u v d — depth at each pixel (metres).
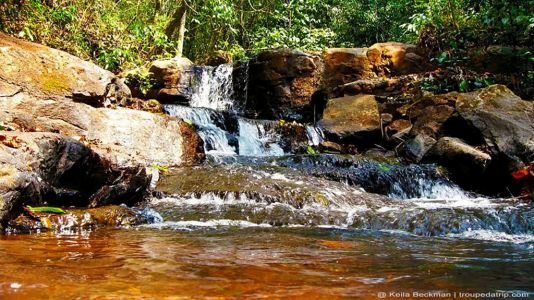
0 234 3.05
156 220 3.95
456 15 9.90
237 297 1.56
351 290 1.72
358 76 10.47
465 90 8.91
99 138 5.92
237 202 4.74
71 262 2.12
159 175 5.47
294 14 15.24
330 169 6.40
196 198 4.84
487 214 4.00
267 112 10.83
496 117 7.14
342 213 4.28
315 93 10.60
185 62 11.30
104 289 1.62
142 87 9.76
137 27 9.95
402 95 9.28
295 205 4.65
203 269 2.02
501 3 8.93
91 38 9.55
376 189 6.17
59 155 4.02
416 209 4.41
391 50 10.43
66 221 3.47
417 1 11.88
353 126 8.75
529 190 6.31
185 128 6.93
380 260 2.41
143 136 6.30
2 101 5.43
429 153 7.21
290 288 1.71
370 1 15.23
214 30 15.95
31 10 7.78
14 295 1.52
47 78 6.05
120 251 2.46
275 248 2.70
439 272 2.14
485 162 6.60
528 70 8.86
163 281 1.77
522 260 2.50
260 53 11.11
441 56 9.21
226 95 11.57
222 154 7.26
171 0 12.90
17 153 3.65
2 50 5.73
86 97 6.39
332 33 14.19
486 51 9.30
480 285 1.90
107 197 4.30
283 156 6.91
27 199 3.52
